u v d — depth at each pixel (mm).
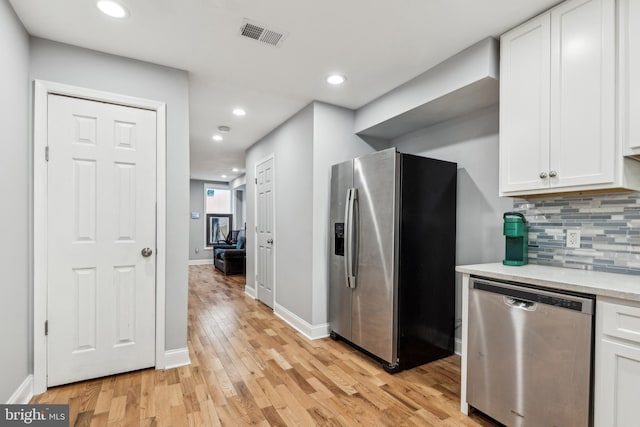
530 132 1838
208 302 4465
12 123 1761
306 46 2178
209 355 2648
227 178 8742
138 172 2316
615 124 1517
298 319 3336
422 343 2521
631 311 1228
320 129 3158
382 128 3168
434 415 1836
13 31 1766
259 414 1831
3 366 1663
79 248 2137
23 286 1896
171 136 2438
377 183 2520
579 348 1360
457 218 2791
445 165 2699
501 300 1670
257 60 2363
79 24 1911
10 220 1738
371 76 2604
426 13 1820
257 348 2811
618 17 1517
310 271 3141
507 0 1695
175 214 2436
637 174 1595
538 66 1804
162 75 2420
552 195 2004
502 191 1980
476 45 2119
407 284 2436
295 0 1721
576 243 1937
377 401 1977
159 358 2359
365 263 2611
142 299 2318
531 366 1527
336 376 2301
